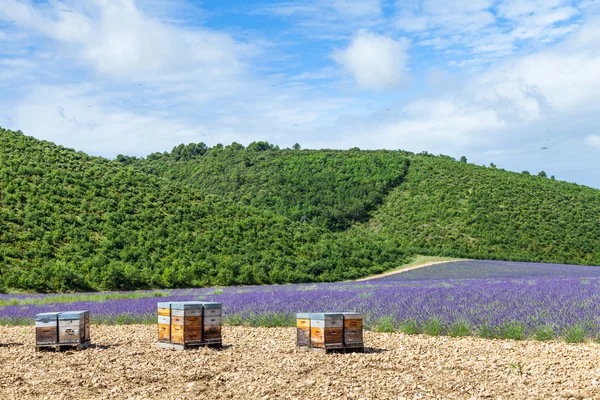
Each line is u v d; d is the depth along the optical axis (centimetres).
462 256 8425
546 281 3250
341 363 1254
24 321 2375
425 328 1738
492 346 1462
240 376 1132
